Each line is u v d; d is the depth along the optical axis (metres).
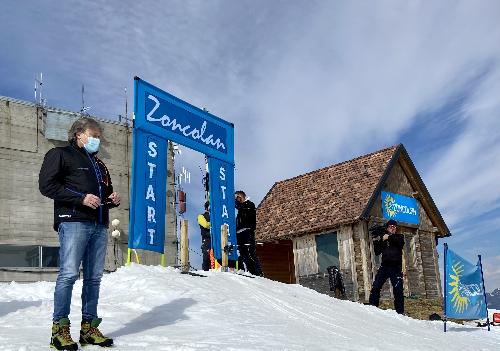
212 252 9.33
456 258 9.00
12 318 4.56
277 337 4.21
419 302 17.28
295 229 18.12
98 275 3.62
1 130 19.25
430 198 19.42
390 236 9.76
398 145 18.55
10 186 19.02
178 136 8.98
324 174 20.62
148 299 5.32
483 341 7.45
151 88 8.55
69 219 3.42
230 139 10.39
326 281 16.64
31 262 18.92
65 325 3.33
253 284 7.24
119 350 3.34
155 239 8.07
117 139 22.25
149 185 8.16
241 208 10.20
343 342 4.49
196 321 4.58
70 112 20.69
